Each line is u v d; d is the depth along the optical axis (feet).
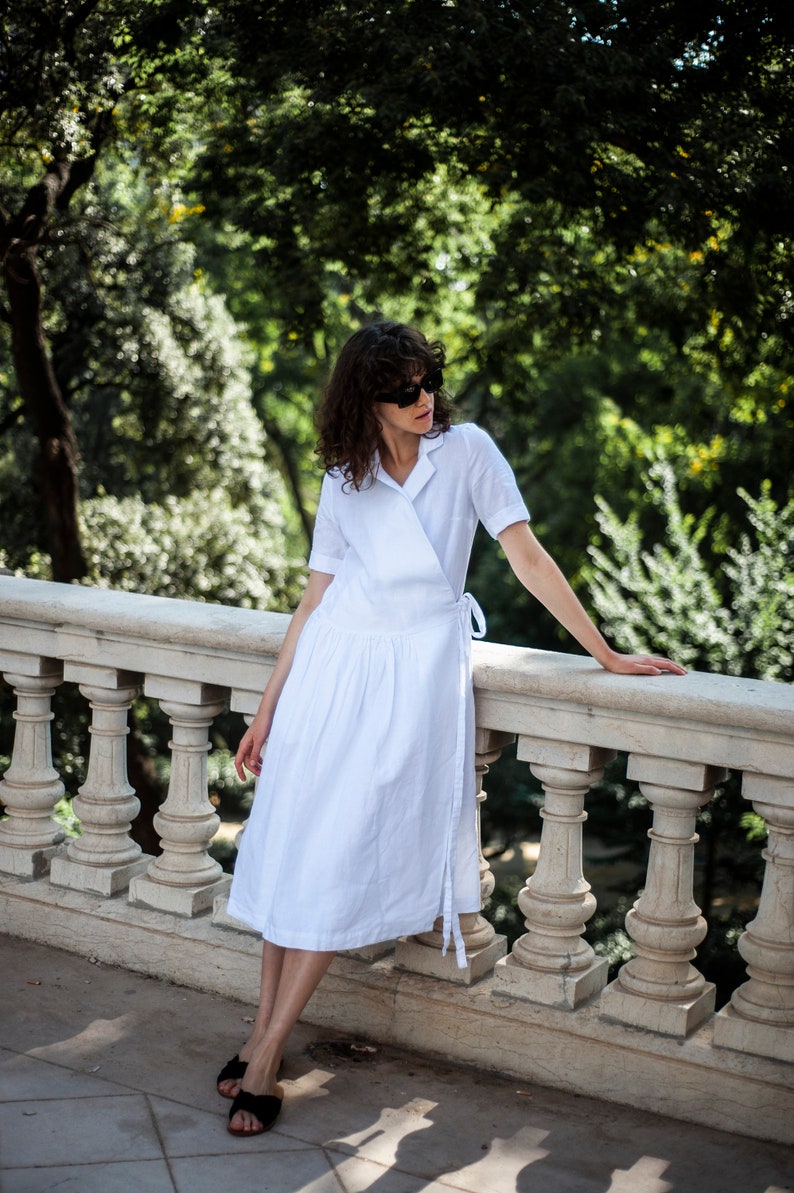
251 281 49.70
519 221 29.96
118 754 10.85
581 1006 8.87
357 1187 7.42
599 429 66.54
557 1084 8.81
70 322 38.96
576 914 8.89
